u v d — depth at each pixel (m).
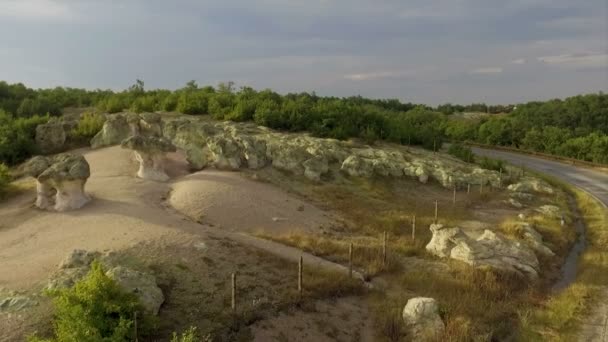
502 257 22.17
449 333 15.61
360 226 26.28
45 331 12.58
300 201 28.73
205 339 13.27
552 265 24.06
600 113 85.06
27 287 14.52
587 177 47.91
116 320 12.22
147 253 17.03
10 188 26.73
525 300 19.33
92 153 34.72
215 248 18.38
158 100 57.72
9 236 20.17
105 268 15.46
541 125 79.25
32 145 35.34
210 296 15.38
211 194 25.92
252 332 14.32
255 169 32.72
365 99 111.81
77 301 12.05
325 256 21.03
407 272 20.66
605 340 16.44
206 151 33.88
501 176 42.00
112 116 38.62
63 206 22.72
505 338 16.48
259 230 22.67
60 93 66.38
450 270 21.27
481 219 30.25
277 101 56.66
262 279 17.02
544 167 54.75
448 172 38.88
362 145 46.09
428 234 25.88
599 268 23.08
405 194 35.00
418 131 57.81
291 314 15.62
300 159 34.56
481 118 99.00
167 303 14.59
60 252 17.34
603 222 31.41
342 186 33.72
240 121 48.38
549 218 31.44
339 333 15.51
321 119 50.53
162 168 29.06
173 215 22.56
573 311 18.48
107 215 21.38
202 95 54.56
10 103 54.91
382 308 17.06
